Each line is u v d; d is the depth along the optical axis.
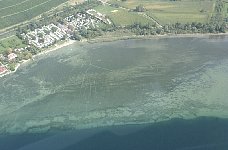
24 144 195.00
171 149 184.62
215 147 185.25
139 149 185.62
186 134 194.75
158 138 192.62
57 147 191.38
